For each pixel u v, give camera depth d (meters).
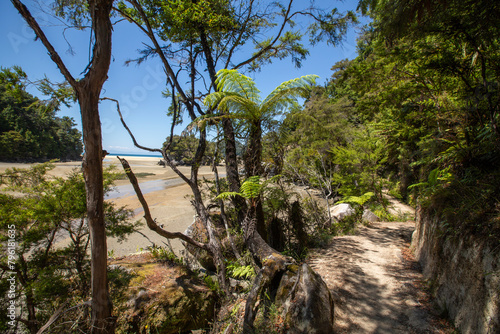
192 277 4.95
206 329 4.11
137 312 3.90
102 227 2.98
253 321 3.03
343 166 11.31
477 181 2.99
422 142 5.00
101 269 3.00
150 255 5.77
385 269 4.28
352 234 6.86
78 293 4.05
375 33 3.26
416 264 4.36
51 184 4.52
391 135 9.21
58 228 4.43
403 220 8.38
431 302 3.11
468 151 3.30
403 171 10.66
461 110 3.71
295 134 9.49
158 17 6.06
